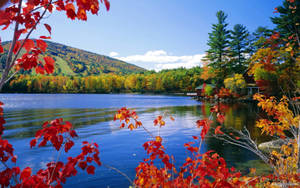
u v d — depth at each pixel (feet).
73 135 5.47
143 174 7.55
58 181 5.14
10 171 4.94
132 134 38.37
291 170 10.74
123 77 448.65
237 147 27.76
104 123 51.72
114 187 16.89
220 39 153.69
